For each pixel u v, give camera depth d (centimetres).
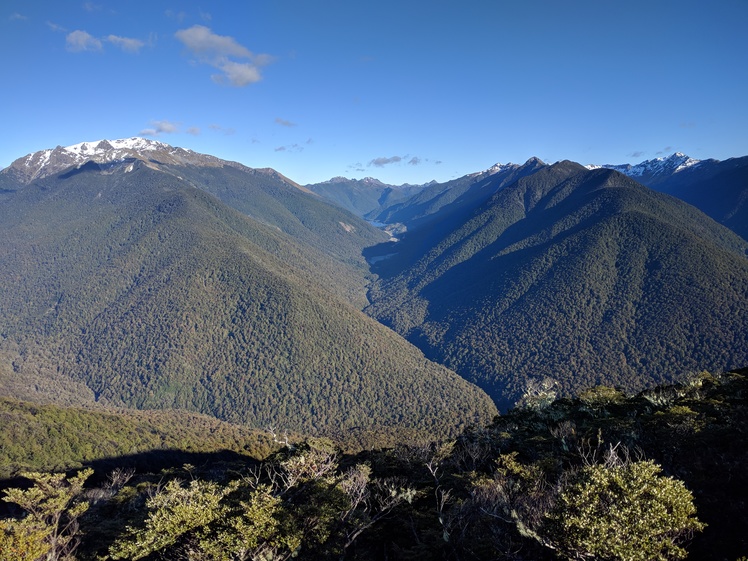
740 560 1249
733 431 2438
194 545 2230
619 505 1459
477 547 2088
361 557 2400
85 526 3447
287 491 2853
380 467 3875
